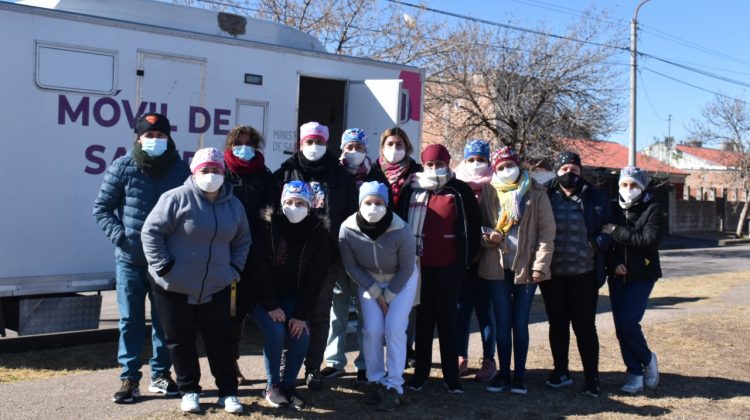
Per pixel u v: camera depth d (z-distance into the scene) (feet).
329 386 18.66
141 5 23.85
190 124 23.85
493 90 72.13
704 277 48.34
